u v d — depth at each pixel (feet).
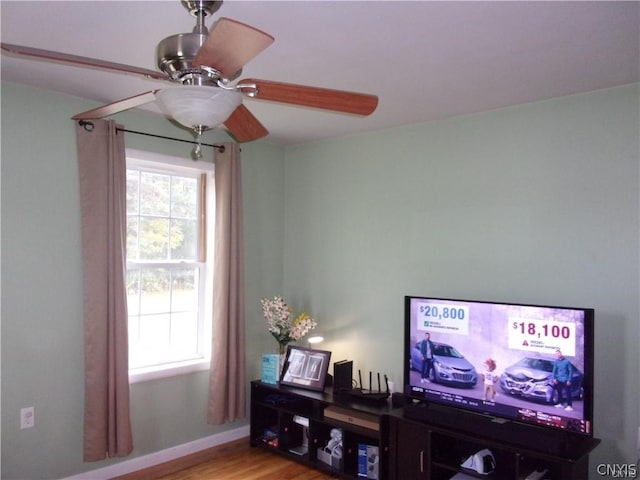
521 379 8.57
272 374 12.24
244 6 6.00
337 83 8.75
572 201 9.23
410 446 9.37
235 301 12.10
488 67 7.98
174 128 11.56
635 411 8.52
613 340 8.75
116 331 10.03
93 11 6.23
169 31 6.80
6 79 8.99
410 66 7.93
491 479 8.40
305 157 13.73
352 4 5.96
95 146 10.04
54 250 9.68
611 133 8.84
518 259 9.84
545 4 5.94
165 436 11.41
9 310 9.16
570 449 7.94
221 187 12.09
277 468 11.10
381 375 11.89
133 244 11.23
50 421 9.61
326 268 13.15
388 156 11.96
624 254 8.67
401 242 11.66
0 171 9.06
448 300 9.52
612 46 7.14
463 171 10.68
